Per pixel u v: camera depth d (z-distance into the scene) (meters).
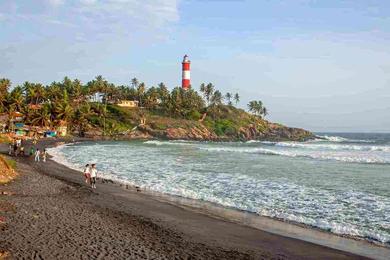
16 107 125.44
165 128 158.62
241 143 130.25
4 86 120.38
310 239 16.11
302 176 36.28
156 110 180.88
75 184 29.16
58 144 92.88
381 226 18.33
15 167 33.75
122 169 41.75
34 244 12.98
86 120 142.38
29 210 17.86
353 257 13.87
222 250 14.16
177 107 177.75
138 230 16.20
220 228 17.55
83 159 53.88
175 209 21.55
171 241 14.91
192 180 33.25
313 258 13.68
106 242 13.98
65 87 165.62
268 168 43.25
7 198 20.34
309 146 101.44
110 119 154.50
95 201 22.38
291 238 16.17
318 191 27.81
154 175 36.72
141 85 189.50
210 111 194.50
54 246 12.96
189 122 170.62
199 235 16.17
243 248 14.59
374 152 73.69
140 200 23.98
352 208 22.20
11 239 13.26
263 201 24.14
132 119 160.12
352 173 39.03
